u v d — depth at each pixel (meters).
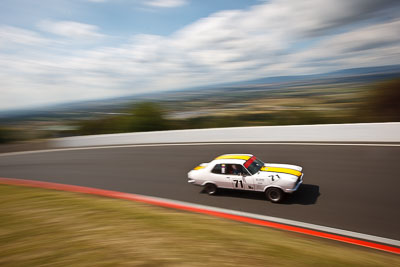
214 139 16.83
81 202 6.74
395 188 7.31
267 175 7.05
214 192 7.82
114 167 12.13
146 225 5.09
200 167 8.31
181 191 8.32
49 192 7.93
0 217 5.62
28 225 5.12
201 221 5.60
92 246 4.15
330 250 4.46
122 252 3.93
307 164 10.30
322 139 13.87
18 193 7.79
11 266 3.64
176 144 17.05
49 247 4.15
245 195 7.66
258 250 4.11
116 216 5.61
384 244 4.89
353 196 7.07
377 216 5.94
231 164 7.53
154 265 3.54
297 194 7.52
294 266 3.62
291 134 14.72
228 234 4.79
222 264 3.58
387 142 12.22
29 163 14.78
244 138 16.00
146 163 12.44
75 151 17.92
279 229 5.59
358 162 9.87
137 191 8.56
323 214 6.22
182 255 3.84
